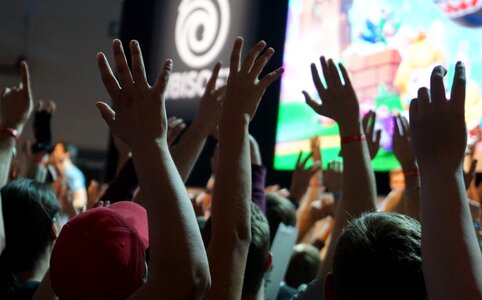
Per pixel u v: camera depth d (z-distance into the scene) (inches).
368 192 54.9
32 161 82.1
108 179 213.0
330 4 159.8
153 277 34.2
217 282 42.4
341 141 57.2
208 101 63.4
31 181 60.7
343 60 155.9
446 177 31.0
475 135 99.3
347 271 33.9
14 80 358.9
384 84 146.4
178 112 207.9
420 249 32.7
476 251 29.5
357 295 33.3
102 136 354.6
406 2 143.3
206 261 35.2
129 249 37.6
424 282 32.1
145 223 43.7
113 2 309.9
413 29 141.8
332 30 158.9
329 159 155.0
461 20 133.7
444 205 30.4
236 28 193.0
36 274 58.9
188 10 209.2
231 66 47.1
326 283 36.5
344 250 34.4
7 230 58.4
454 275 29.0
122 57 37.5
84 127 356.2
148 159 35.9
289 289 80.7
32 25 335.3
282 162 167.5
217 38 198.7
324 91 58.8
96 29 332.2
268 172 175.8
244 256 43.5
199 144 62.9
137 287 37.6
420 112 32.6
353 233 34.7
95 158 355.6
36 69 353.7
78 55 343.9
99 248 37.1
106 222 38.2
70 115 354.9
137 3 225.6
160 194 35.2
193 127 63.7
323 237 96.8
